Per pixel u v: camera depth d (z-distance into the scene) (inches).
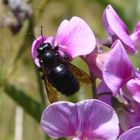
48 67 10.7
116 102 10.9
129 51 10.7
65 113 10.2
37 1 15.9
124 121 10.9
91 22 21.6
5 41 16.5
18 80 16.1
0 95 15.8
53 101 10.9
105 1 16.1
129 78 10.6
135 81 10.6
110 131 10.3
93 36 10.4
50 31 21.4
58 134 10.4
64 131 10.4
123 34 10.6
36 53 11.0
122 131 11.0
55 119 10.2
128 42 10.6
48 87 10.9
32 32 15.6
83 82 10.8
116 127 10.3
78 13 22.0
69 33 10.7
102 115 10.3
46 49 10.8
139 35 11.3
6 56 16.4
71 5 22.3
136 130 10.0
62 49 10.7
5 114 18.6
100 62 10.6
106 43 11.0
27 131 18.2
